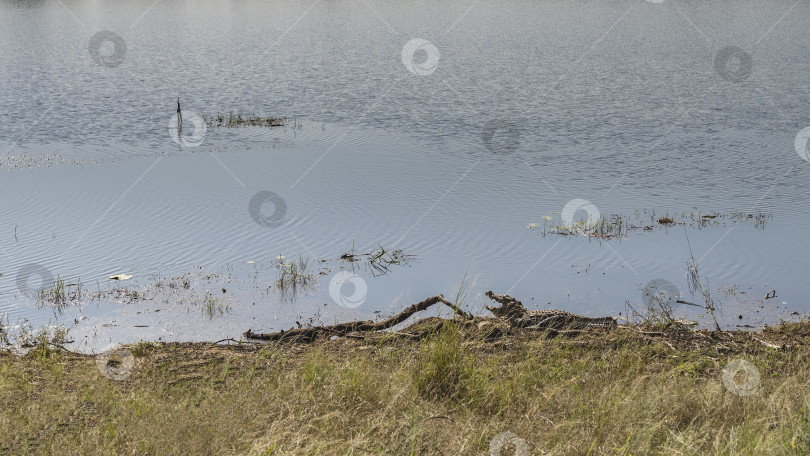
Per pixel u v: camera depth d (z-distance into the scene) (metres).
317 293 12.09
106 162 22.02
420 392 7.36
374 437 6.02
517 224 15.95
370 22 85.00
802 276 12.89
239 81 41.47
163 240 14.66
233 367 8.69
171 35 71.69
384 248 14.34
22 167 21.23
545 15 90.56
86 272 12.95
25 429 6.56
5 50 57.62
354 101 34.28
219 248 14.26
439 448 5.94
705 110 31.27
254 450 5.70
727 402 6.95
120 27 81.25
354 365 7.89
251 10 107.75
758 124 28.22
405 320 10.88
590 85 38.78
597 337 9.85
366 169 21.17
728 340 9.95
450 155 23.22
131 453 6.02
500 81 40.47
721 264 13.52
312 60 51.25
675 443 5.91
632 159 22.72
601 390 7.41
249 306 11.49
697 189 19.16
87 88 38.75
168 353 9.30
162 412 6.75
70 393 7.56
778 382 7.73
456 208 17.16
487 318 10.47
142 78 42.91
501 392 7.36
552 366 8.52
